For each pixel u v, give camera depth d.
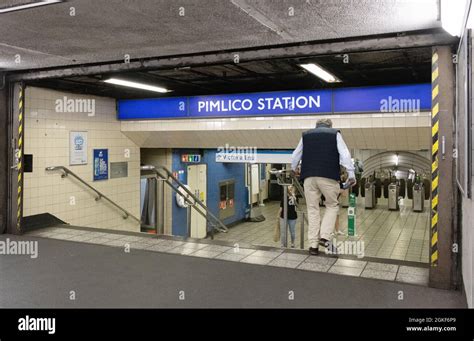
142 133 8.78
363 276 4.02
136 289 3.71
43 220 6.87
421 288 3.70
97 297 3.52
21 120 6.04
